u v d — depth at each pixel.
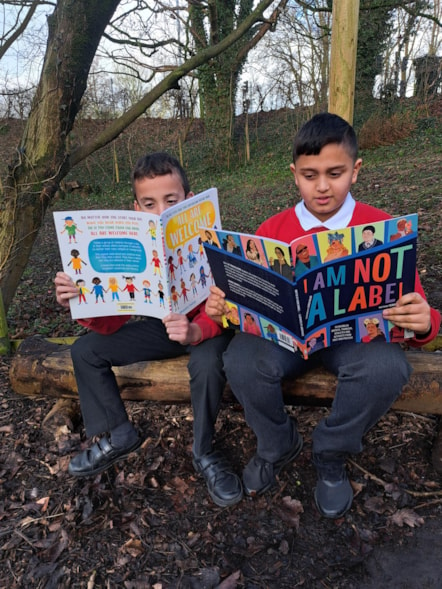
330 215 1.67
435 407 1.80
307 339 1.41
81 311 1.66
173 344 1.92
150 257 1.56
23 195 3.01
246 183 11.11
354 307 1.42
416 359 1.86
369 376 1.44
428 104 12.78
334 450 1.59
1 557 1.57
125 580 1.48
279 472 1.85
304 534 1.62
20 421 2.26
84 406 1.82
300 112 13.48
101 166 14.55
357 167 1.63
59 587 1.46
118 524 1.67
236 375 1.54
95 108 14.01
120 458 1.87
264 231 1.79
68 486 1.85
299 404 1.87
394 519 1.65
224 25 11.66
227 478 1.73
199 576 1.48
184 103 14.94
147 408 2.30
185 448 2.03
